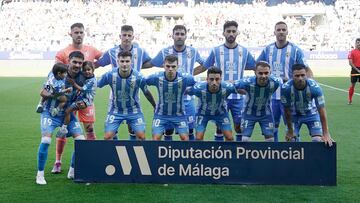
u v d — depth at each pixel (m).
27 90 17.09
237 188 5.26
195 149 5.34
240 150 5.31
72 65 5.75
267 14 36.44
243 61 6.98
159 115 6.14
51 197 4.95
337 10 36.50
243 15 36.19
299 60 6.86
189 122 6.86
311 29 34.75
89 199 4.88
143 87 6.04
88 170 5.44
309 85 5.78
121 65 5.79
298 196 4.97
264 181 5.31
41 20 34.81
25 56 29.12
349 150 7.26
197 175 5.36
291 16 37.72
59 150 6.00
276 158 5.29
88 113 6.29
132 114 6.11
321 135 6.09
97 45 32.16
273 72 6.98
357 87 18.02
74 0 37.38
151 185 5.39
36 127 9.52
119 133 8.87
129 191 5.16
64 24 34.47
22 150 7.34
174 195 5.02
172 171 5.37
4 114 11.32
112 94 6.10
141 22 36.16
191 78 5.98
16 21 34.53
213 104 6.11
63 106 5.68
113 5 37.28
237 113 6.85
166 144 5.36
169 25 35.50
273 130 6.29
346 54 28.64
